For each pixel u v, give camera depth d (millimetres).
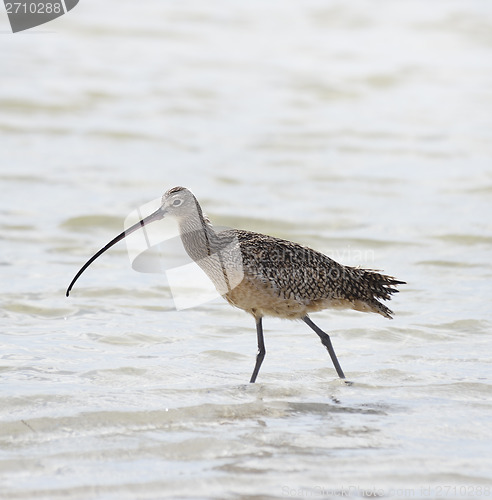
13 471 8062
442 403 9969
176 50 31641
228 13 35750
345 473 8109
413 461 8367
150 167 21109
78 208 18078
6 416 9305
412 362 11398
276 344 12172
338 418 9508
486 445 8773
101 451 8523
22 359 11148
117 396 9984
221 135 24000
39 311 13055
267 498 7613
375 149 23234
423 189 20109
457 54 32250
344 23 35219
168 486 7809
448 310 13336
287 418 9500
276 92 28078
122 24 33625
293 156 22484
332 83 28984
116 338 12086
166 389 10250
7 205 18156
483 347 11930
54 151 22062
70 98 26109
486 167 21797
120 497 7605
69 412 9430
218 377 10812
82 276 14609
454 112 26609
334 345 12141
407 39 33688
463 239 16844
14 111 24906
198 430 9109
